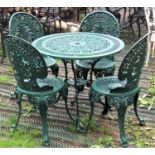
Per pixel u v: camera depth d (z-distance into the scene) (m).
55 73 4.39
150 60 5.70
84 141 3.72
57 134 3.85
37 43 3.90
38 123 4.06
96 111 4.27
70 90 4.78
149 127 3.97
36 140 3.75
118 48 3.75
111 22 4.44
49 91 3.64
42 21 6.30
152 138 3.78
